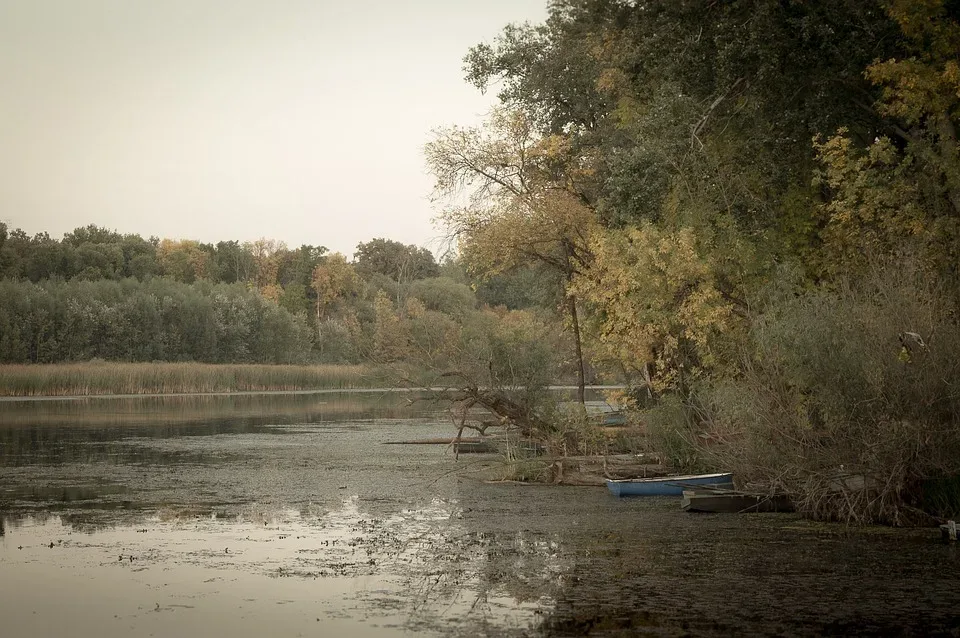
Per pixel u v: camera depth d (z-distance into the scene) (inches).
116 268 4640.8
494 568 547.2
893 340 658.8
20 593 490.9
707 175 1007.6
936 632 415.8
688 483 826.2
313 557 580.7
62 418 1923.0
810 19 891.4
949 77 829.2
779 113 992.2
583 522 715.4
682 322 953.5
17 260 4404.5
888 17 916.0
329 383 3408.0
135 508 787.4
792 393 706.8
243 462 1157.7
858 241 892.6
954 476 666.8
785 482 732.0
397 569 545.6
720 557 574.9
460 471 1059.3
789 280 903.7
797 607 456.1
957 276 802.2
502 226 1155.3
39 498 845.8
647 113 1088.8
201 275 4864.7
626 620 434.6
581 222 1149.7
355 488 923.4
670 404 934.4
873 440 657.0
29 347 3280.0
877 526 679.7
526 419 1071.0
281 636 412.5
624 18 1020.5
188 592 491.8
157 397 2888.8
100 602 471.8
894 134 1014.4
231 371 3198.8
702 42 975.0
